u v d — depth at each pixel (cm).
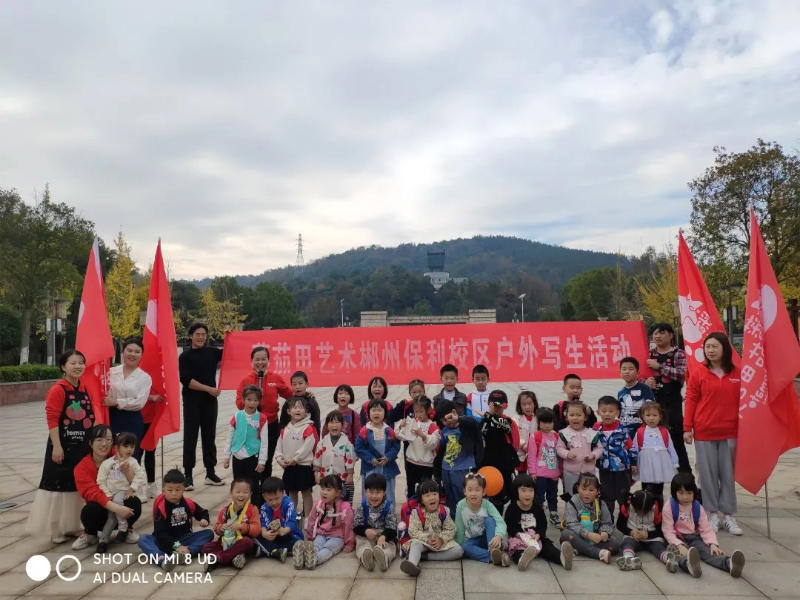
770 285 482
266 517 448
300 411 526
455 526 445
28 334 2372
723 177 1856
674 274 2708
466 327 714
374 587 380
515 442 525
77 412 487
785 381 465
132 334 2895
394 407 571
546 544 426
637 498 438
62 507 472
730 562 389
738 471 466
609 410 498
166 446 919
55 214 2364
